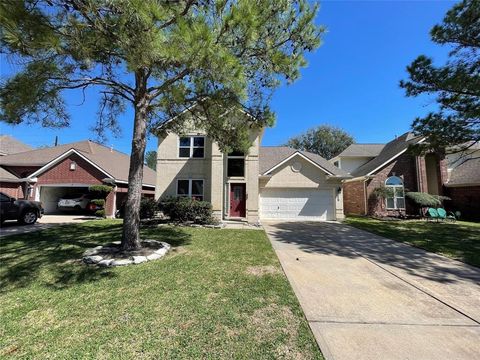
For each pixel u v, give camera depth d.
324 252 7.68
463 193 18.00
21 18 3.88
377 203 18.42
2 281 4.96
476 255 7.34
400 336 3.22
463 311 3.93
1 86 5.31
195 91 6.66
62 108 6.52
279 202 17.08
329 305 4.07
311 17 5.70
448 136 10.01
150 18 4.00
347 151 25.02
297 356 2.80
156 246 7.33
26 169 20.14
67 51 4.70
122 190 18.45
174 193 15.09
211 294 4.36
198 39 4.39
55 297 4.25
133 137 7.02
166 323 3.44
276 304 4.03
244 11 4.62
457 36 9.35
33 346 2.97
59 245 7.87
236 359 2.74
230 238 9.34
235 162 14.95
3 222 13.22
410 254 7.52
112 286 4.70
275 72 6.14
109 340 3.06
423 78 10.05
